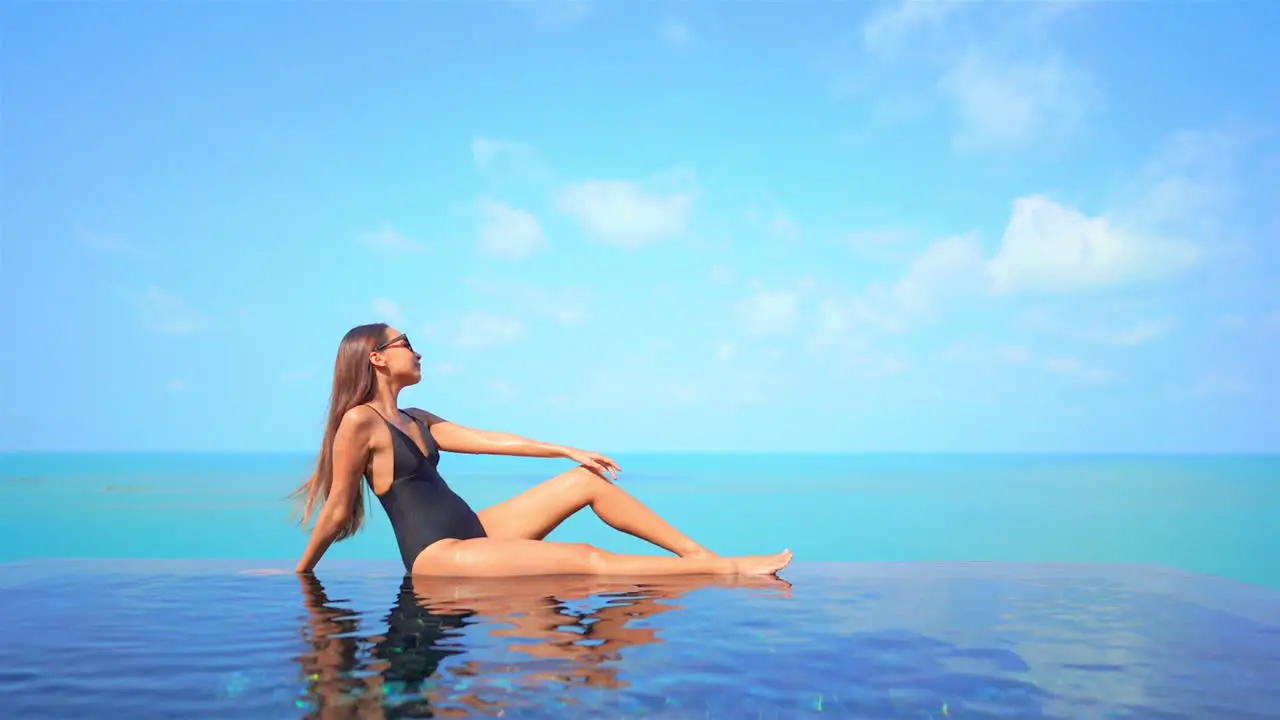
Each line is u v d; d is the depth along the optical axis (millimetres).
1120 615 2982
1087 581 3775
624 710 1865
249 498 17672
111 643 2547
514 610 3010
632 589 3467
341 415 4008
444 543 3871
